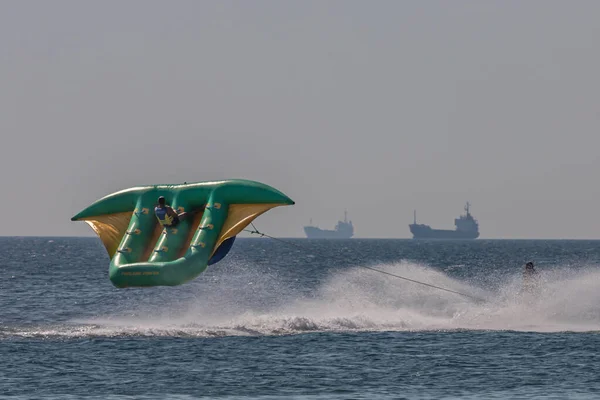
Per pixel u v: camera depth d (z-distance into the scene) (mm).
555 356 108062
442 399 85750
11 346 110250
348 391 89062
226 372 97312
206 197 112438
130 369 98000
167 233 110875
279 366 100750
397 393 88312
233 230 110375
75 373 95688
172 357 104875
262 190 112125
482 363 103625
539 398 86375
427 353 109625
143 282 106750
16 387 89125
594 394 87938
